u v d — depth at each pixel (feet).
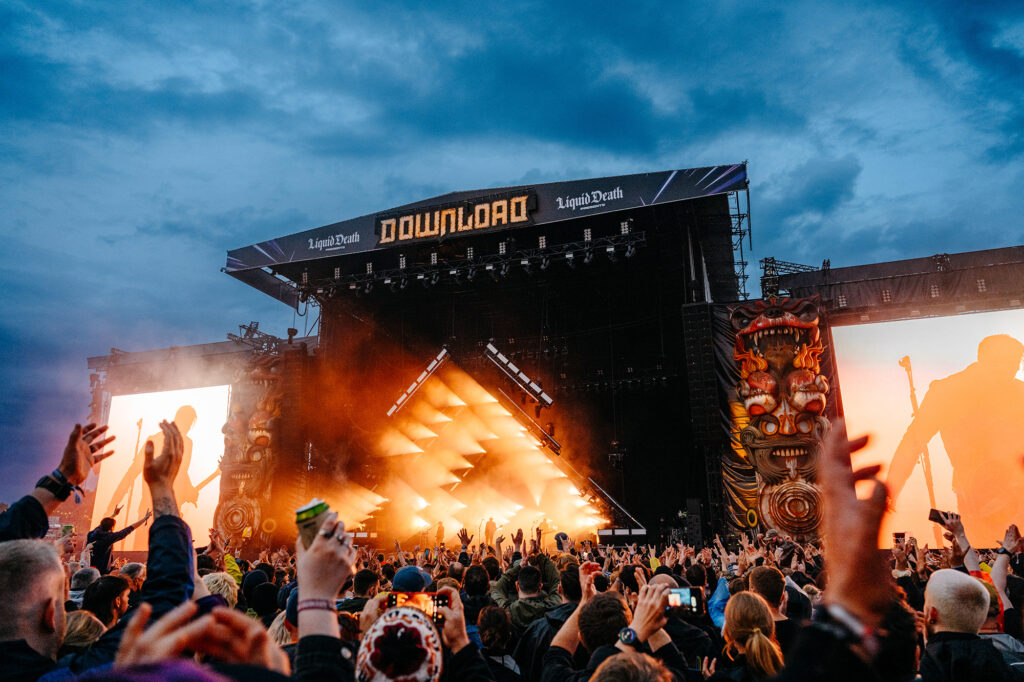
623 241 94.58
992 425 75.77
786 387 79.46
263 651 3.59
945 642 9.82
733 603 12.15
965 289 83.10
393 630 5.98
